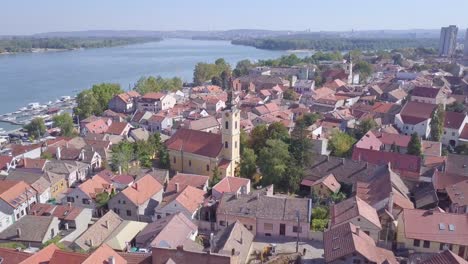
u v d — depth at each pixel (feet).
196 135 408.87
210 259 212.02
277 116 595.47
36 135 594.65
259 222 283.18
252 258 252.42
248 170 375.45
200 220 300.61
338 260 211.82
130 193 314.14
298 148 372.79
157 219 302.25
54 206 310.65
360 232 232.73
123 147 435.53
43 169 388.57
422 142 431.02
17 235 272.31
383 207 291.17
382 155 377.71
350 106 649.20
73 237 282.36
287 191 357.00
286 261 242.99
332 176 352.90
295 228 279.49
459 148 449.48
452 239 242.58
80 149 440.45
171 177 396.98
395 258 230.89
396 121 517.96
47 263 203.72
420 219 254.68
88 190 334.24
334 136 440.45
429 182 342.03
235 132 377.91
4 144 546.26
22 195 326.85
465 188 305.53
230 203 295.07
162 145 442.91
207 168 388.57
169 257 216.54
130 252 238.68
